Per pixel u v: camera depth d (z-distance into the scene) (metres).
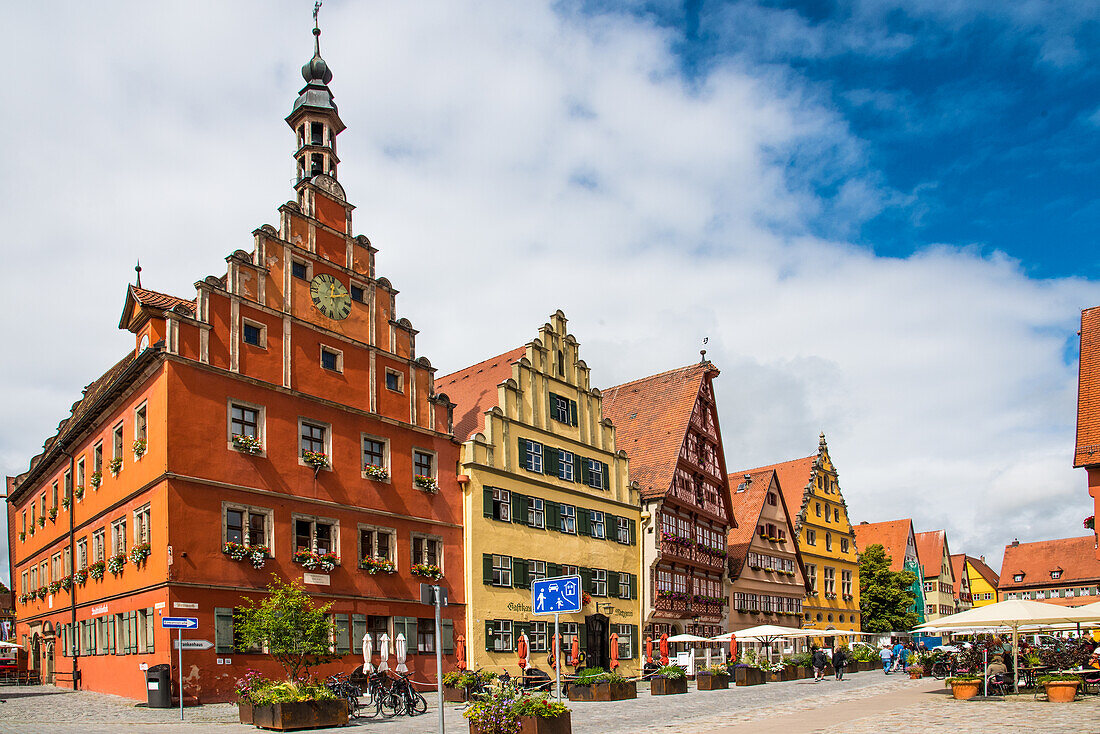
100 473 33.78
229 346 31.02
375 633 34.31
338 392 34.66
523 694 19.41
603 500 47.38
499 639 39.22
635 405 59.97
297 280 33.94
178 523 28.28
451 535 38.41
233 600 29.30
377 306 37.25
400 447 36.91
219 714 25.25
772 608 63.84
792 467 75.44
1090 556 96.38
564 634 42.91
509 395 42.44
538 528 42.62
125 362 37.25
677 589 52.28
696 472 56.31
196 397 29.59
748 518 63.50
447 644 37.22
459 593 38.25
